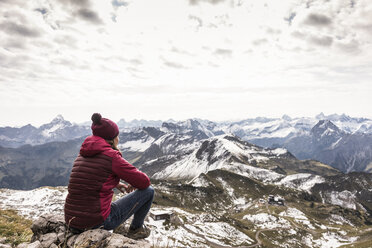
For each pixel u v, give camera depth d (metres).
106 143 5.02
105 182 4.73
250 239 123.88
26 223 15.74
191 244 76.56
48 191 47.56
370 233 159.88
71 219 4.65
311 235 166.38
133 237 5.66
